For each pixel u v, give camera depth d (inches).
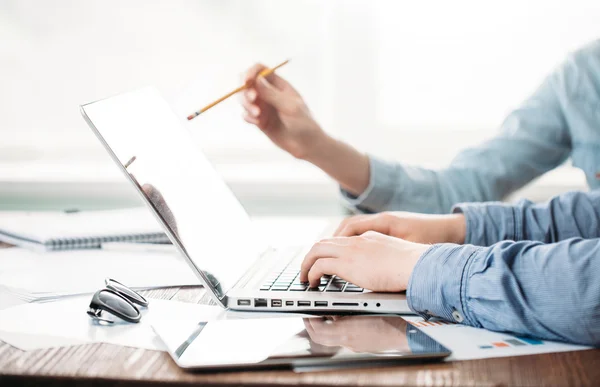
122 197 77.1
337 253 33.5
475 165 62.0
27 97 82.2
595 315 26.8
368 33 77.6
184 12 77.9
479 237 42.8
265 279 35.6
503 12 75.8
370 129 79.4
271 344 26.3
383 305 31.5
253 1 77.2
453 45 77.4
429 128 79.4
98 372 24.7
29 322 30.7
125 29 79.0
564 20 74.3
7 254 47.7
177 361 24.7
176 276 39.8
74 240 49.4
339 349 25.5
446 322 30.5
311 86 79.0
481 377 23.8
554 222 43.4
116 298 31.0
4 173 79.7
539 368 24.6
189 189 36.7
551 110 63.5
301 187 75.9
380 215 43.0
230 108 79.8
